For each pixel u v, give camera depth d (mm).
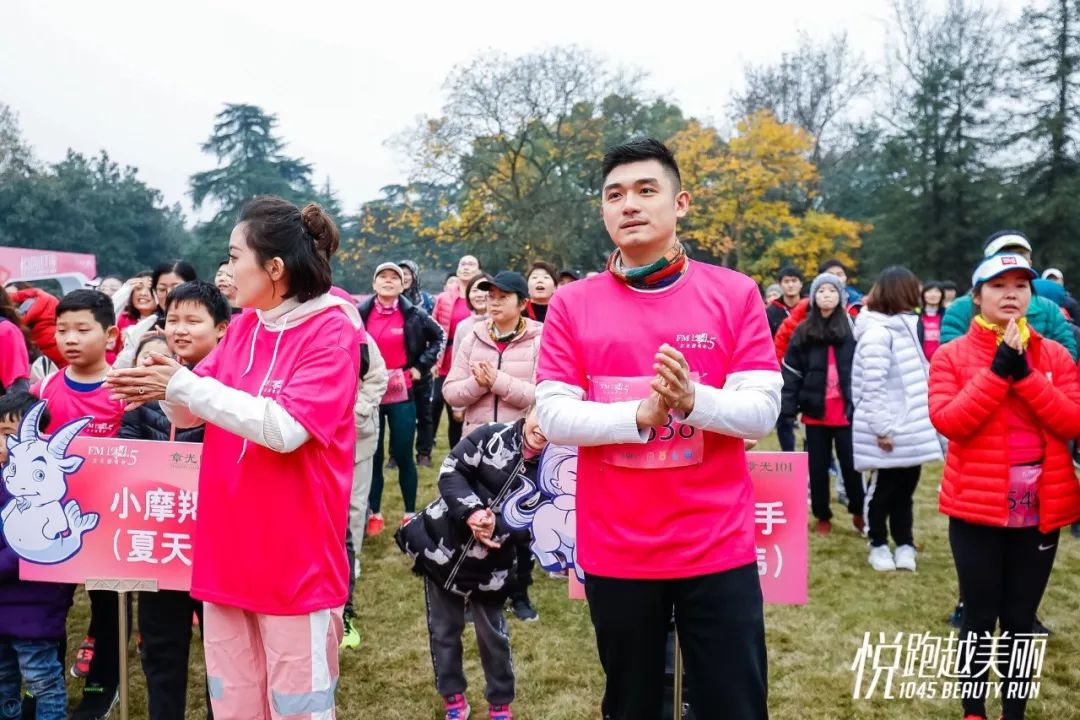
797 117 30453
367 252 36406
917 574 4680
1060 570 4695
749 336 1809
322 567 1997
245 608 1968
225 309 2871
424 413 7324
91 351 2914
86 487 2486
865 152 32781
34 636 2604
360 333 2156
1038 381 2607
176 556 2465
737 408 1681
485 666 2941
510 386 4090
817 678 3365
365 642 3732
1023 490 2697
